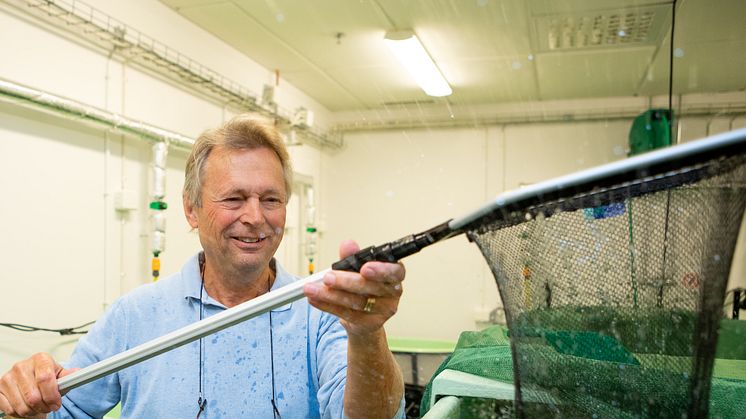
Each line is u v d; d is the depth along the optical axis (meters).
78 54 1.85
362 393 0.60
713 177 0.38
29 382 0.66
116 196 2.04
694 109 2.39
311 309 0.81
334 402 0.66
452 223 0.46
